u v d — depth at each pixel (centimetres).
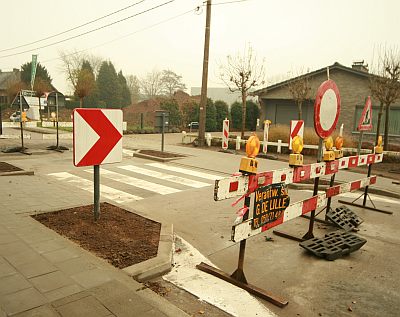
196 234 539
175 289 362
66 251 396
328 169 542
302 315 330
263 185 388
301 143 448
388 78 1553
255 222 374
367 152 1489
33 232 450
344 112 2327
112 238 448
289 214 444
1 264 359
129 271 362
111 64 5291
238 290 368
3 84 5988
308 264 449
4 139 1755
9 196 643
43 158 1186
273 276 411
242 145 1727
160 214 635
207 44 1716
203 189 849
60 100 1563
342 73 2309
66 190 721
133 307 299
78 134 437
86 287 323
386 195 908
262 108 2702
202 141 1750
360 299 365
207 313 321
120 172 1018
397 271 439
